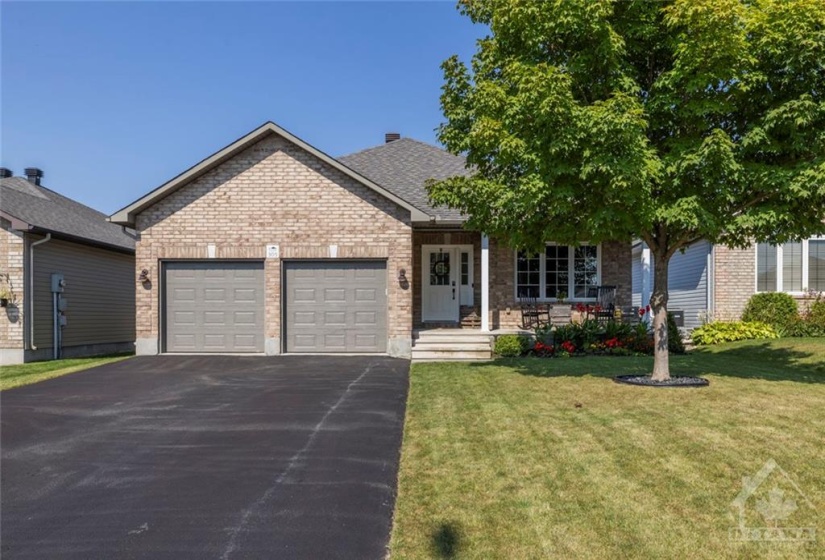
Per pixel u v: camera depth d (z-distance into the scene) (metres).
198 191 13.47
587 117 7.45
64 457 5.89
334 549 3.83
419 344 13.43
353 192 13.41
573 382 9.23
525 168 8.48
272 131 13.30
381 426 6.91
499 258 15.77
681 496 4.46
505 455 5.49
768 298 15.48
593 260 15.89
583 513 4.19
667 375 9.11
